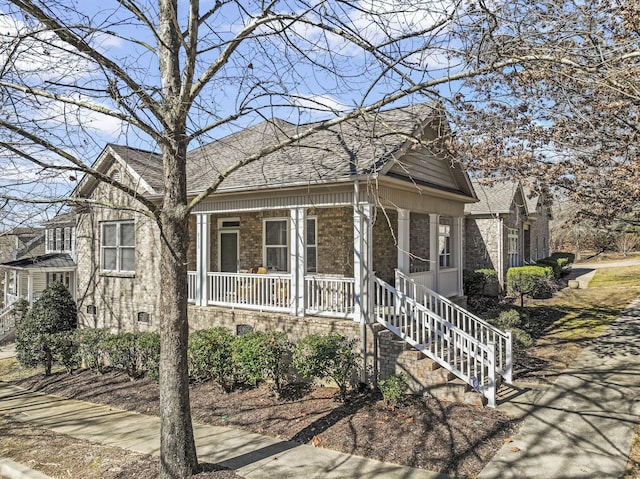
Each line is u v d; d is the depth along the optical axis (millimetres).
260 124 16297
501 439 7156
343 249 13188
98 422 9141
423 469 6410
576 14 5805
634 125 8141
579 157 8828
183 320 6320
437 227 13320
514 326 13633
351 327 10000
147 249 14625
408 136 6672
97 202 6227
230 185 11891
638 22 6844
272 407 9188
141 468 6652
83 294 16469
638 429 7285
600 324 14695
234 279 12867
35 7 5316
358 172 9508
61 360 13367
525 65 5566
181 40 5836
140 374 12289
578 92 6566
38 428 8977
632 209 10148
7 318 22219
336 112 6512
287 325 10938
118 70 5789
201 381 11109
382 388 8695
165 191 6383
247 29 6273
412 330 9688
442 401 8766
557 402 8492
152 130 5992
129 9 5750
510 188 23031
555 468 6223
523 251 25922
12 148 5590
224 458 6988
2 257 26703
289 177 10914
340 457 6910
